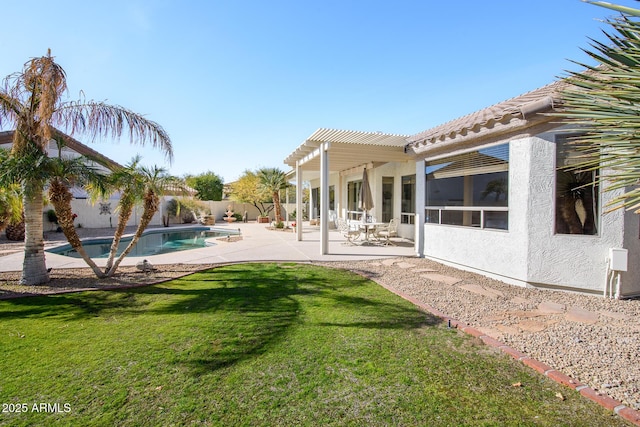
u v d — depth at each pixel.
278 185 22.80
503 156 7.02
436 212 9.40
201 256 10.34
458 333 4.29
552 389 3.02
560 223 6.12
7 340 4.04
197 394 2.93
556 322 4.65
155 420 2.58
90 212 21.23
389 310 5.17
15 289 6.48
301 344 3.94
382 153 11.29
